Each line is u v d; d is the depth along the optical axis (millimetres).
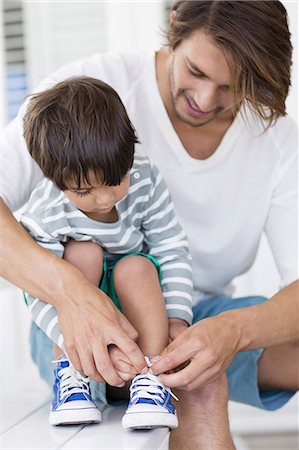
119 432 1306
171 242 1533
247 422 2822
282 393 1754
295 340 1521
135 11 2859
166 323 1401
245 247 1823
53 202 1433
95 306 1306
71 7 2965
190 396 1404
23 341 2740
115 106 1356
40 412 1483
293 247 1737
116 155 1307
